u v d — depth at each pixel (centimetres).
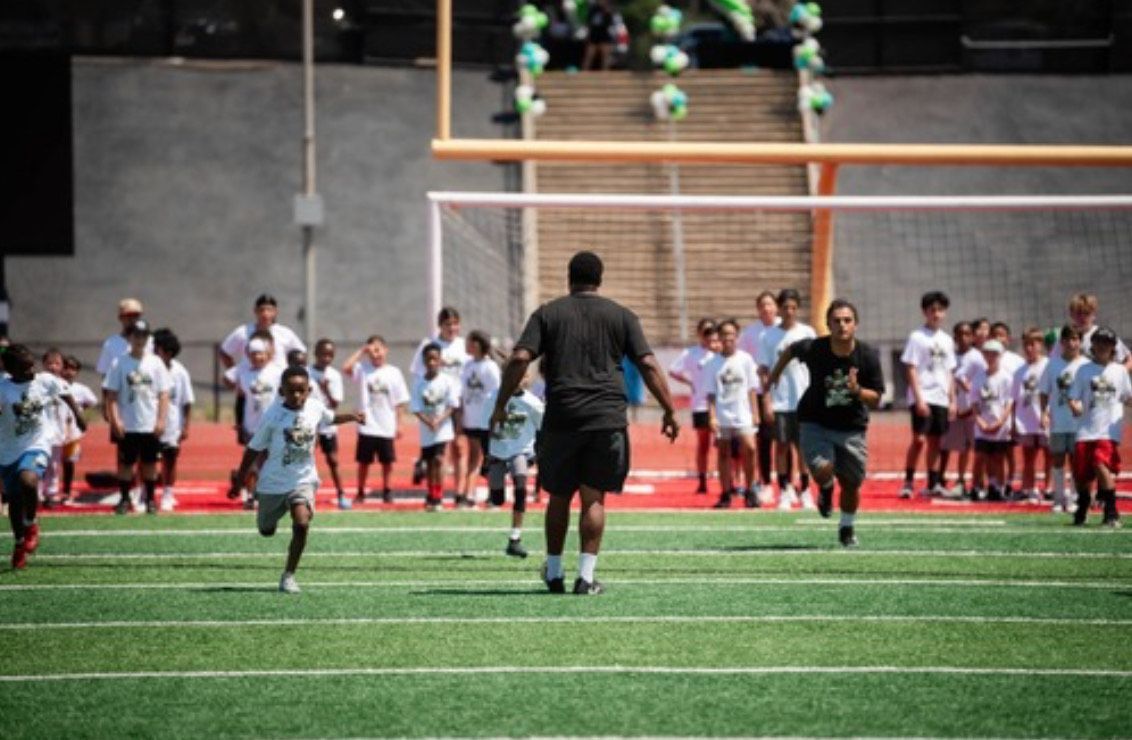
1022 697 1270
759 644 1466
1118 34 5969
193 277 5469
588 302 1709
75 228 5506
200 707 1243
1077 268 5138
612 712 1220
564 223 5000
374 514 2589
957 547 2138
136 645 1473
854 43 6016
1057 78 5950
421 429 2653
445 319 2767
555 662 1391
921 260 5128
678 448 3881
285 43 5884
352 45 5909
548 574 1747
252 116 5762
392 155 5700
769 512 2602
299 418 1762
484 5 5984
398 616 1609
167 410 2614
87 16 5734
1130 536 2255
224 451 3969
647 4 7400
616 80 5694
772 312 2703
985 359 2817
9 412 1959
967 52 5994
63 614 1633
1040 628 1548
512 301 4816
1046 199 2902
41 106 4825
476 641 1480
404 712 1223
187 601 1706
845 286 5012
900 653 1429
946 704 1248
